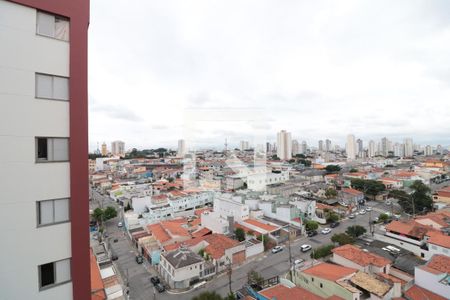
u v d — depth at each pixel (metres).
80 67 8.77
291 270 27.95
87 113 8.89
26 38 7.96
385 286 21.02
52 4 8.33
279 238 38.69
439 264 23.14
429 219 37.41
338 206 55.03
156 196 59.75
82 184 8.74
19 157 7.75
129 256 35.75
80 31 8.84
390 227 35.00
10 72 7.69
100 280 22.84
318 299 18.97
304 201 50.16
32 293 7.90
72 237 8.52
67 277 8.54
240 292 24.92
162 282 28.28
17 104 7.75
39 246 8.03
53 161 8.34
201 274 28.23
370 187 66.56
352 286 21.30
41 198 8.09
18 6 7.88
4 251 7.51
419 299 20.52
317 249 32.28
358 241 34.81
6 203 7.54
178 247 32.31
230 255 31.22
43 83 8.22
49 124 8.27
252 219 44.81
